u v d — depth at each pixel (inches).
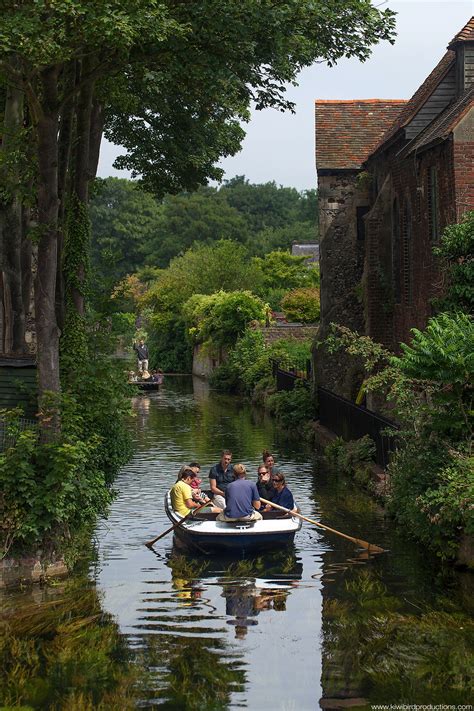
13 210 834.8
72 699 382.3
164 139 1058.1
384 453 822.5
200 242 3639.3
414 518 615.5
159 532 680.4
